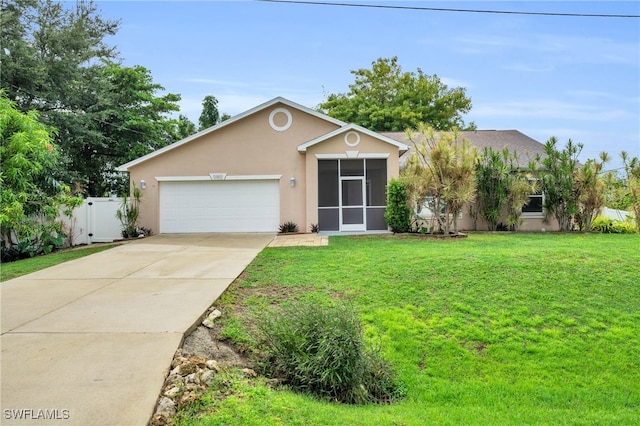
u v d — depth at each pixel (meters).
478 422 3.87
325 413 3.58
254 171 15.50
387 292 6.92
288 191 15.45
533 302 6.64
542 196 16.56
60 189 13.44
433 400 4.43
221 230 15.49
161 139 25.58
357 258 9.10
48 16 19.12
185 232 15.44
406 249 10.16
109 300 6.17
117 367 3.89
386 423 3.56
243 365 4.49
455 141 13.08
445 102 32.75
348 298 6.66
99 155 24.02
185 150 15.45
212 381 3.85
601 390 4.74
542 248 9.95
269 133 15.52
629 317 6.26
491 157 16.12
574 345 5.59
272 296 6.63
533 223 16.58
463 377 4.95
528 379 4.92
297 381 4.31
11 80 17.11
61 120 18.61
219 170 15.48
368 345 5.12
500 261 8.38
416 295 6.84
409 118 30.67
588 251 9.35
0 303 6.06
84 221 14.96
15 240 12.61
